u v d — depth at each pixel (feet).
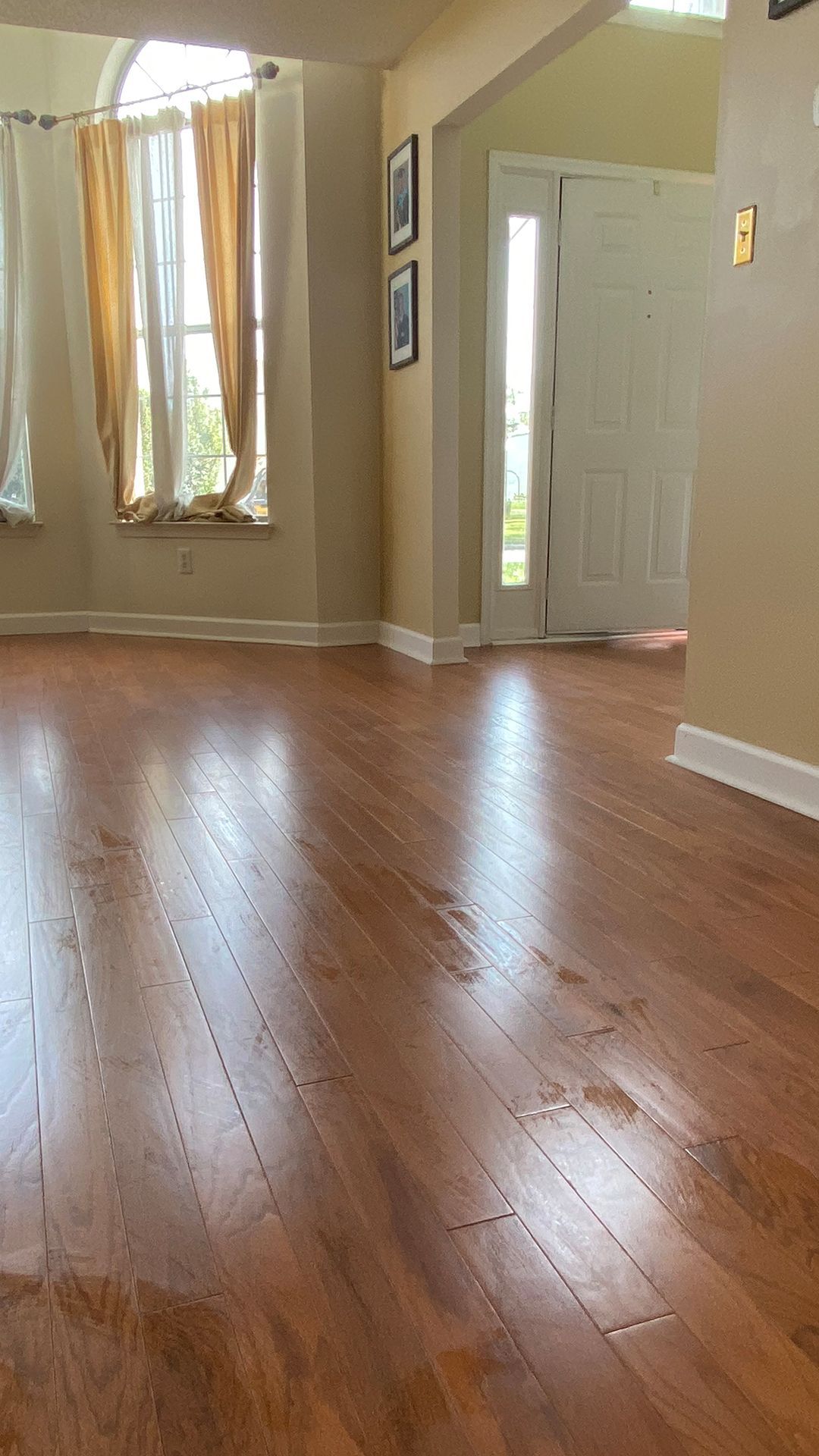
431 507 13.76
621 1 8.76
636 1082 4.26
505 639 16.05
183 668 14.01
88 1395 2.80
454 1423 2.70
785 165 7.31
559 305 15.06
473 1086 4.24
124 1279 3.21
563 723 10.75
